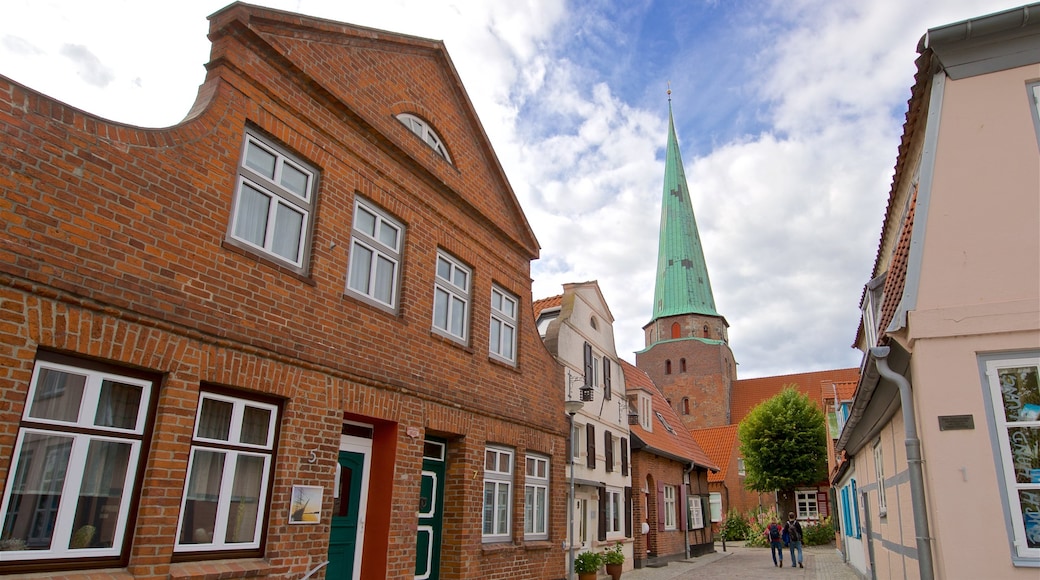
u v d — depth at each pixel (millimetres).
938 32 7266
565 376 16797
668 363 63188
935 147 7289
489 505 11352
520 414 12430
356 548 8750
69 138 5520
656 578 19594
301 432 7449
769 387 63844
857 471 17875
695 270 65750
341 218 8484
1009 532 6211
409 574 8984
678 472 28391
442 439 10711
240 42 7383
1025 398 6480
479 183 12312
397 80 10203
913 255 7113
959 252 6949
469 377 10953
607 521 19484
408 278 9695
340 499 8656
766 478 40938
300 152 8000
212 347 6539
